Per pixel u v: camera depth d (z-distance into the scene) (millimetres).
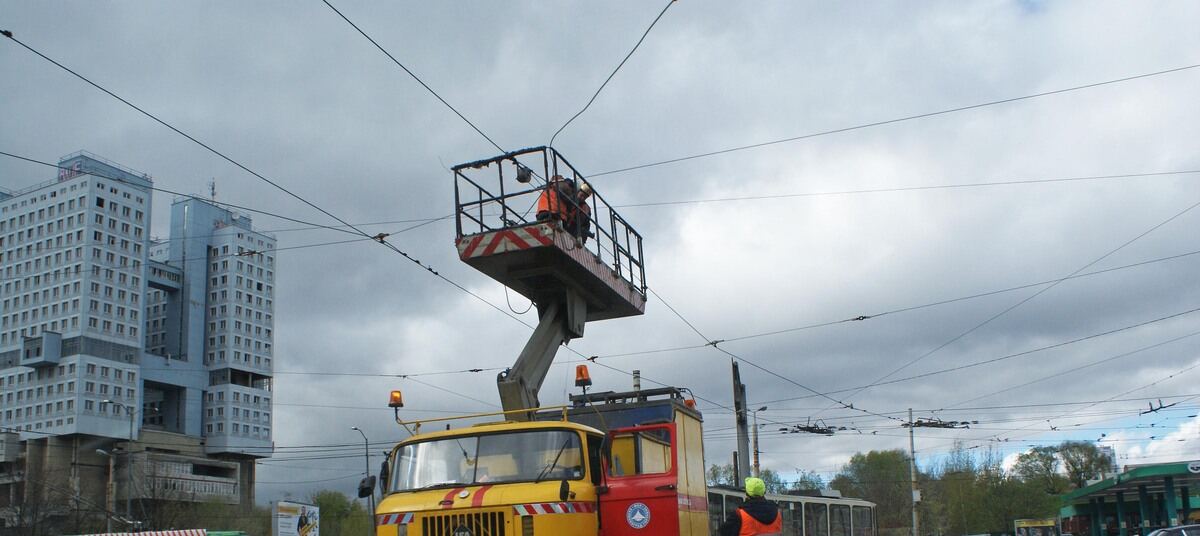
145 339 173875
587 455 10602
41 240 149375
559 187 13141
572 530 9984
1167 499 37656
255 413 172875
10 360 147000
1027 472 96938
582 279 13562
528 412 12070
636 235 15828
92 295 145375
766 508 10070
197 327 170125
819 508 29734
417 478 10719
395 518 10273
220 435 165625
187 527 91375
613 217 14836
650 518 10578
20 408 144000
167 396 164375
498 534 9922
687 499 11375
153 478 95500
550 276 13141
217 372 169875
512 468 10500
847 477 96812
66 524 81000
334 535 93000
